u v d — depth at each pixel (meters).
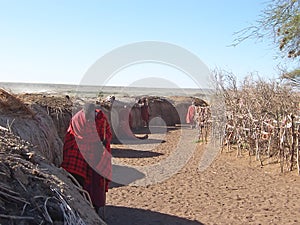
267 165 10.65
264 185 8.70
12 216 3.04
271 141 11.02
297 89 11.86
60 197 3.48
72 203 3.61
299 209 6.82
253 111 12.34
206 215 6.55
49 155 6.85
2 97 6.89
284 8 6.77
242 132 12.66
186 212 6.74
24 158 4.17
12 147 4.26
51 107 11.59
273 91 12.68
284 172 9.73
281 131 9.94
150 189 8.48
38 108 8.25
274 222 6.16
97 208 5.84
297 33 6.77
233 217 6.44
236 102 13.55
